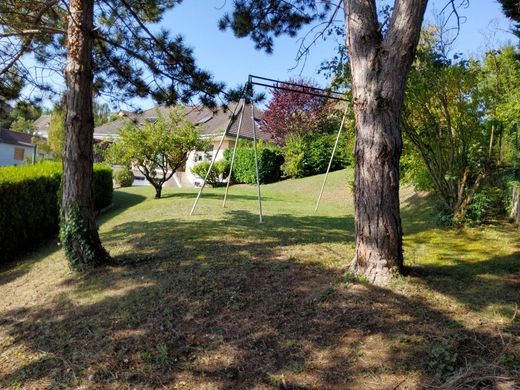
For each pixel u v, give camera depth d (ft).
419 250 18.65
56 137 91.35
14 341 11.93
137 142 38.01
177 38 21.59
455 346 9.54
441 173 24.14
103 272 15.88
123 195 47.34
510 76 23.31
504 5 25.05
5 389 9.71
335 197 46.73
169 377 9.50
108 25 21.90
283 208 34.12
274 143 77.71
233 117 25.34
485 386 8.14
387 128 12.75
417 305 11.66
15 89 23.22
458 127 22.99
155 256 17.51
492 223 23.07
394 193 13.04
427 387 8.36
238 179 67.82
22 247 23.79
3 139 120.88
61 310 13.37
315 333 10.59
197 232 21.70
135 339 11.02
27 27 20.62
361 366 9.20
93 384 9.50
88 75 16.24
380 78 12.59
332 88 24.39
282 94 72.95
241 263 15.96
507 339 9.77
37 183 25.16
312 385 8.80
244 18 23.00
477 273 14.79
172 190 53.01
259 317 11.57
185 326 11.43
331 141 63.21
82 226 16.25
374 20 12.88
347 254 17.48
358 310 11.43
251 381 9.11
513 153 25.53
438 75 21.89
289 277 14.30
